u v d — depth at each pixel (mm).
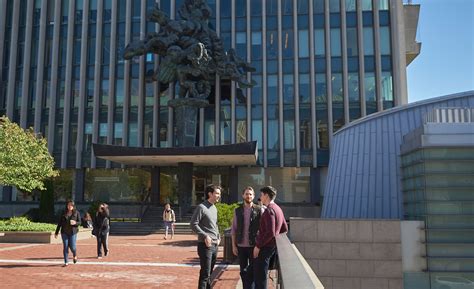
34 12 39312
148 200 36000
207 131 35906
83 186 36469
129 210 35719
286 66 36188
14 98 38312
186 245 18344
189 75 33344
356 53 35688
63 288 8320
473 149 16484
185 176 31734
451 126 16734
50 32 38625
